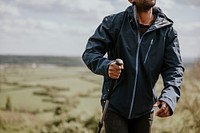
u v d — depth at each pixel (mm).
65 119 13141
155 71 3381
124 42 3359
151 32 3344
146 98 3410
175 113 8266
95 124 12242
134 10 3355
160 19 3367
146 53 3340
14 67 136625
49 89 59750
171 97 3209
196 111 7645
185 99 8016
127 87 3381
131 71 3338
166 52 3416
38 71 128375
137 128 3525
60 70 133875
